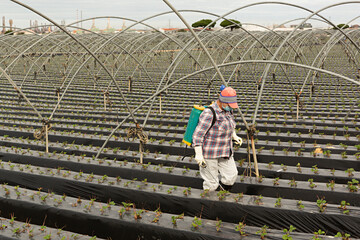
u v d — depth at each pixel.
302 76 21.00
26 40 27.33
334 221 4.96
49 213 5.37
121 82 20.69
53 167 7.65
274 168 7.02
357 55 29.45
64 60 33.84
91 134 9.87
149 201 5.84
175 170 6.93
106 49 29.20
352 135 9.66
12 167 7.09
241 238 4.52
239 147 8.47
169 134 9.91
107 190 6.14
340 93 15.59
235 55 34.22
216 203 5.39
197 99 15.22
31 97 16.02
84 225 5.18
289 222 5.12
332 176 6.55
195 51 35.28
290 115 12.03
